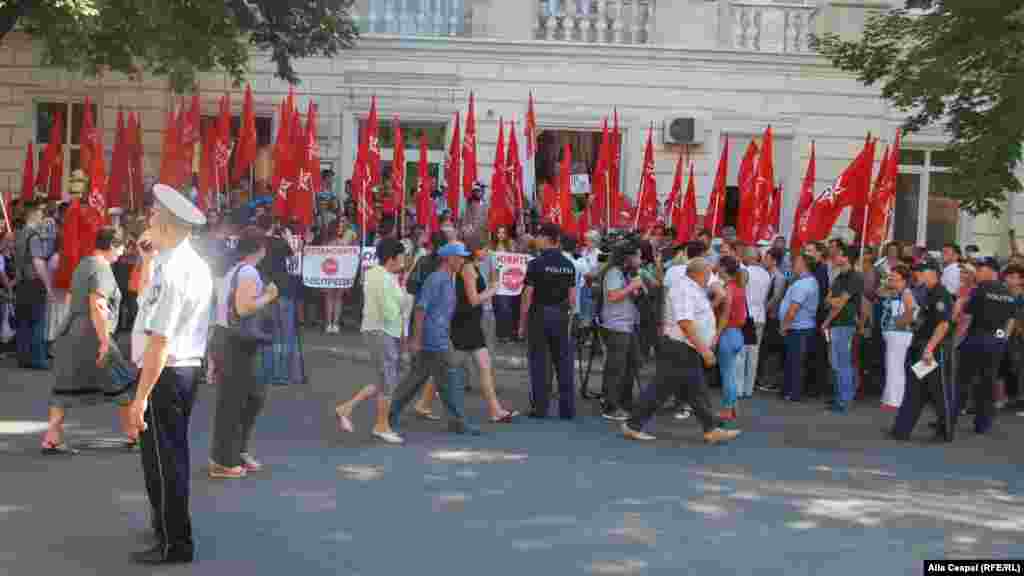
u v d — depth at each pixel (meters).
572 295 11.96
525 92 20.95
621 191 21.16
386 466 9.07
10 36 21.36
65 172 21.67
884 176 16.38
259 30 18.61
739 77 21.09
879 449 11.12
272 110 21.09
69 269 14.09
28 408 11.10
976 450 11.35
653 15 21.05
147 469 6.31
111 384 9.09
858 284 13.72
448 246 10.61
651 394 10.80
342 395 12.71
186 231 6.38
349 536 7.00
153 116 21.34
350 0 18.94
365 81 20.88
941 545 7.35
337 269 16.94
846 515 8.09
